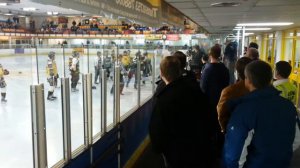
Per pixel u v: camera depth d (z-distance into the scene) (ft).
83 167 8.28
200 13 19.79
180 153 6.44
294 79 30.01
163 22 16.34
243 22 27.55
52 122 8.66
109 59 11.24
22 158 8.62
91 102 8.57
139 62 14.42
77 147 8.26
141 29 38.99
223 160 5.83
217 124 7.14
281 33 41.86
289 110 5.43
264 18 23.27
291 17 22.25
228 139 5.55
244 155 5.38
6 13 49.47
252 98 5.43
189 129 6.38
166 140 6.46
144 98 15.92
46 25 56.34
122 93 14.11
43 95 6.16
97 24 45.68
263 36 56.65
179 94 6.40
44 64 8.02
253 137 5.32
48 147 8.10
